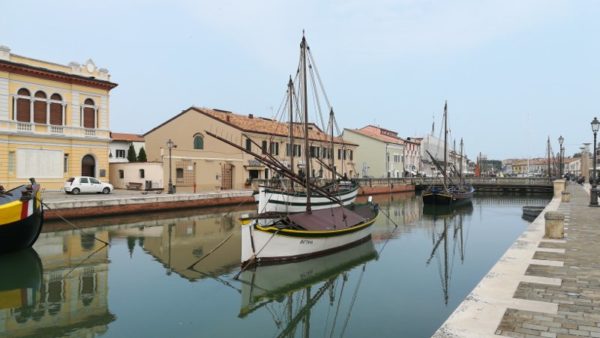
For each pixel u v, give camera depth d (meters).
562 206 27.02
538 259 10.70
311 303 12.21
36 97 34.94
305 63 20.94
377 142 74.75
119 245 20.20
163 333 9.93
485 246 21.06
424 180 70.81
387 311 11.36
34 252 18.36
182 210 33.62
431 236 24.23
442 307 11.62
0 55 32.47
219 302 12.23
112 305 11.85
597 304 7.21
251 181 47.22
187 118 50.25
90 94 38.56
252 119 54.84
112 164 43.84
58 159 36.16
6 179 32.78
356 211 24.73
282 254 15.96
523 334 5.95
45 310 11.42
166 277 14.72
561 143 57.09
